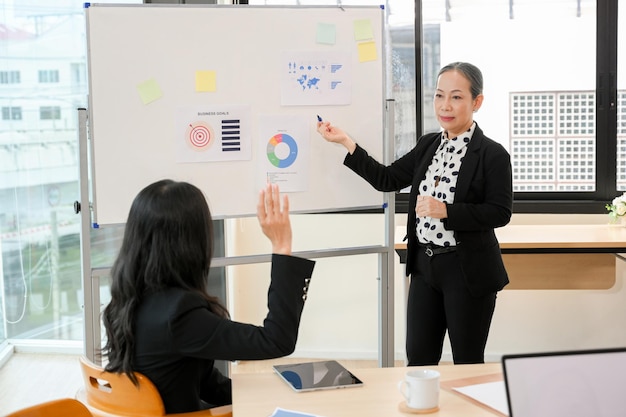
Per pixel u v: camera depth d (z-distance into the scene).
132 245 1.79
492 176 2.77
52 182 4.20
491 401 1.69
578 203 4.32
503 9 4.37
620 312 4.35
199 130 2.89
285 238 1.90
